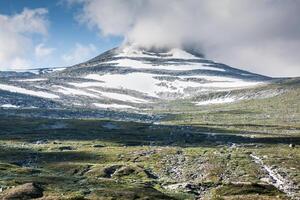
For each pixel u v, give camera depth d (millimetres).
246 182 133875
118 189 120500
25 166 172125
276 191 123375
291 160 180750
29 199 101375
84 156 194750
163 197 114875
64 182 127562
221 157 186250
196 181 143000
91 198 105875
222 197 111125
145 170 162875
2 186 115875
